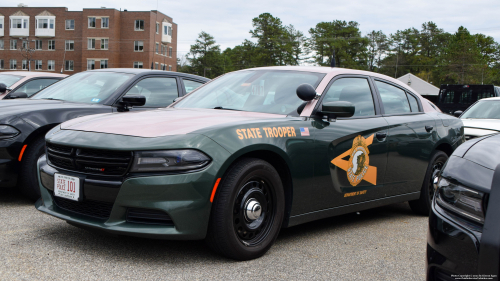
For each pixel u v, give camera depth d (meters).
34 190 4.35
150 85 5.66
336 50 85.38
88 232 3.55
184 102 4.14
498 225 1.78
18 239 3.32
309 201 3.44
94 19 67.81
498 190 1.83
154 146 2.74
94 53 68.19
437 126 4.71
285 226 3.34
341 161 3.62
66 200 3.11
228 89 4.05
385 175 4.07
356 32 89.81
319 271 2.92
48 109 4.48
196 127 2.93
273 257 3.16
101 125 3.14
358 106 3.98
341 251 3.38
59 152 3.08
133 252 3.13
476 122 7.59
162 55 73.31
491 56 94.19
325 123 3.56
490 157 2.03
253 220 3.09
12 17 71.12
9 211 4.12
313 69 4.06
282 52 84.75
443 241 1.98
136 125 3.04
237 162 2.97
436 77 96.12
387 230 4.10
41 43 71.06
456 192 1.99
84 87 5.42
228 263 2.99
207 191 2.76
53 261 2.90
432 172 4.66
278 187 3.19
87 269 2.79
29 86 7.12
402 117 4.37
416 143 4.38
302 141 3.33
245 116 3.34
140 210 2.77
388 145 4.06
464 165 2.05
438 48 102.44
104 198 2.82
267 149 3.08
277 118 3.35
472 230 1.86
